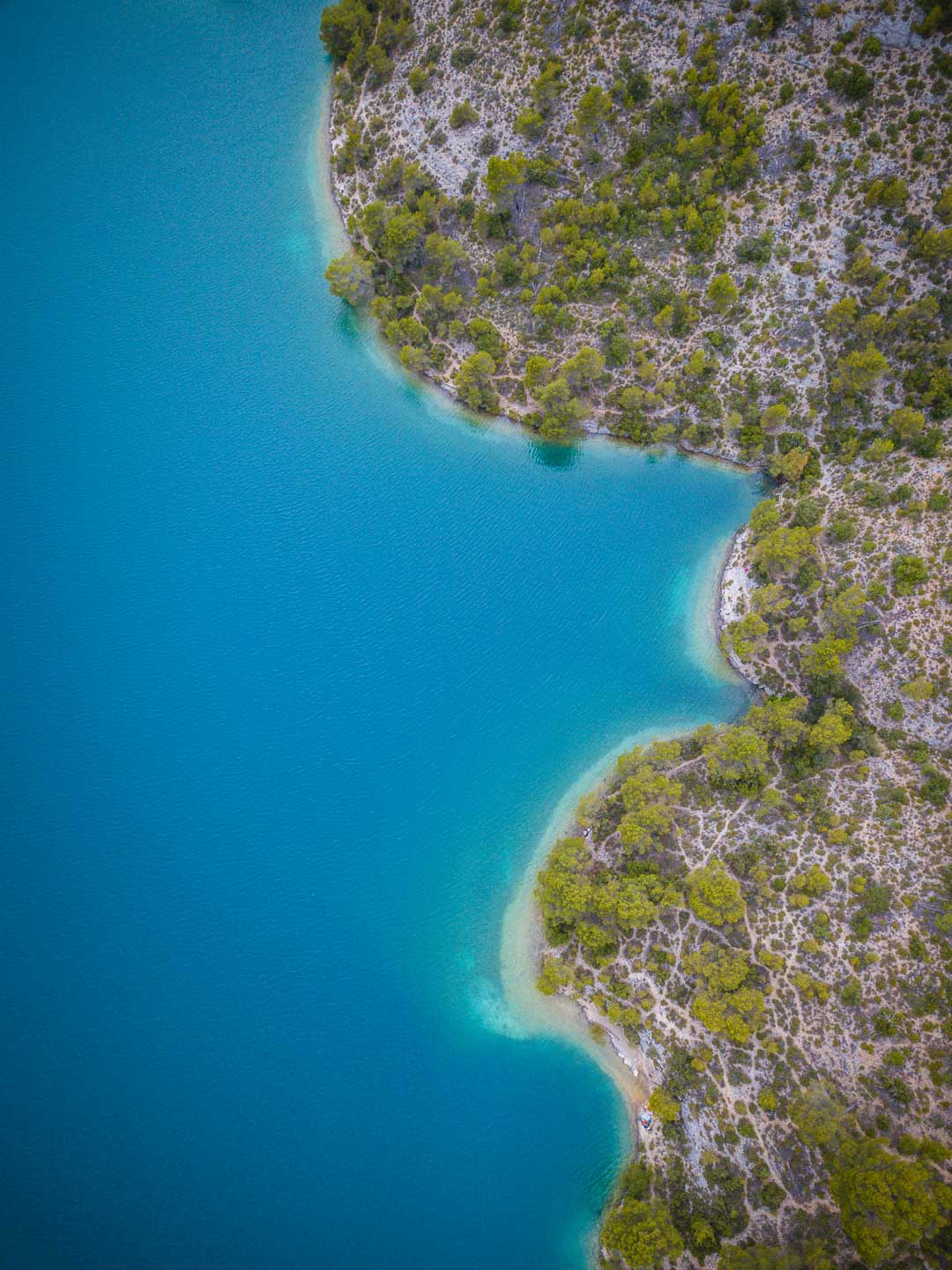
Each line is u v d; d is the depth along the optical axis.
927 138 89.94
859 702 90.00
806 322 98.25
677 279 102.62
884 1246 65.81
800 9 91.25
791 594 95.56
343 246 121.44
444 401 114.56
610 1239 78.44
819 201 95.50
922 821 82.94
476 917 95.56
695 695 101.00
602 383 107.19
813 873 82.00
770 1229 74.00
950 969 75.88
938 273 91.62
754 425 102.62
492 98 104.50
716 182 99.00
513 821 98.88
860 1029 76.31
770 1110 77.06
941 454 90.69
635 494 109.06
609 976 87.06
